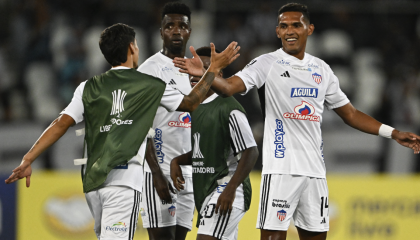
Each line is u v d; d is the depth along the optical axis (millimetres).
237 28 44438
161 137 17641
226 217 15703
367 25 46219
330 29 45906
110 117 13547
